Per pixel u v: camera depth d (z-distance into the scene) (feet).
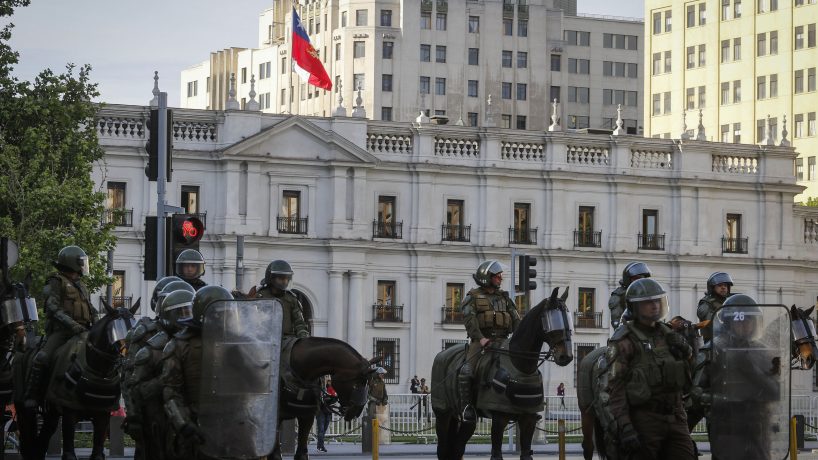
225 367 86.94
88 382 116.37
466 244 420.36
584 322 429.38
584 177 431.02
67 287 123.75
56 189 274.57
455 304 421.59
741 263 442.91
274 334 87.66
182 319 90.68
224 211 398.83
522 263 216.54
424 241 416.67
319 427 213.66
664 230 439.63
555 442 237.25
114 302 387.34
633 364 87.04
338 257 407.44
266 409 87.10
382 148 417.28
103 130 390.01
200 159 398.83
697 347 113.70
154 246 149.07
